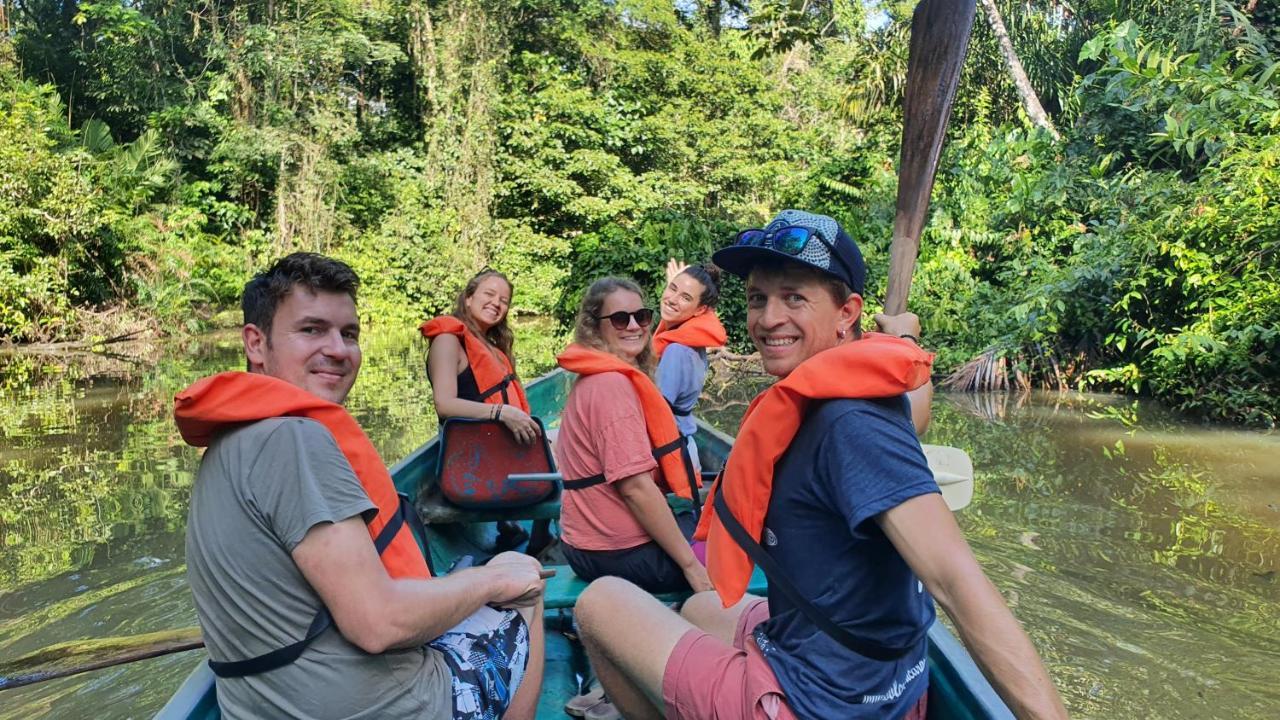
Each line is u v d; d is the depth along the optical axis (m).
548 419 6.48
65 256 13.45
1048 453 6.97
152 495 5.76
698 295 3.65
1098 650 3.56
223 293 17.20
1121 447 7.18
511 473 3.33
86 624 3.78
